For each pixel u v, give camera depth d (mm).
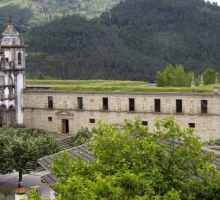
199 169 34594
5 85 110938
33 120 113938
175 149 36531
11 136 79562
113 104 105000
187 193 34219
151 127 102062
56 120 111312
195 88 100688
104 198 27203
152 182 33156
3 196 72688
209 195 34000
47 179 47812
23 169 75562
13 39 112750
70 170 35531
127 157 35250
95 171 33781
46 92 111750
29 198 30859
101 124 38000
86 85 116250
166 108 100500
